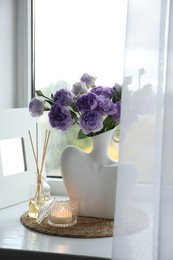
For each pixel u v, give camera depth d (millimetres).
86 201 1250
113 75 1498
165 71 992
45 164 1557
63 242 1111
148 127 1021
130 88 1013
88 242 1113
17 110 1411
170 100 979
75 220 1208
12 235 1157
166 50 990
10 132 1381
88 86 1253
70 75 1550
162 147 991
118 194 1033
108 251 1062
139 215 1039
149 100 1016
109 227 1188
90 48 1517
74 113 1207
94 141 1211
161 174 995
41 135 1516
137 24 1002
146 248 1029
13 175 1387
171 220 995
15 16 1542
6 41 1495
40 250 1064
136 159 1030
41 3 1553
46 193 1338
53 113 1160
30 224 1219
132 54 1008
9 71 1527
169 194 992
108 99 1146
